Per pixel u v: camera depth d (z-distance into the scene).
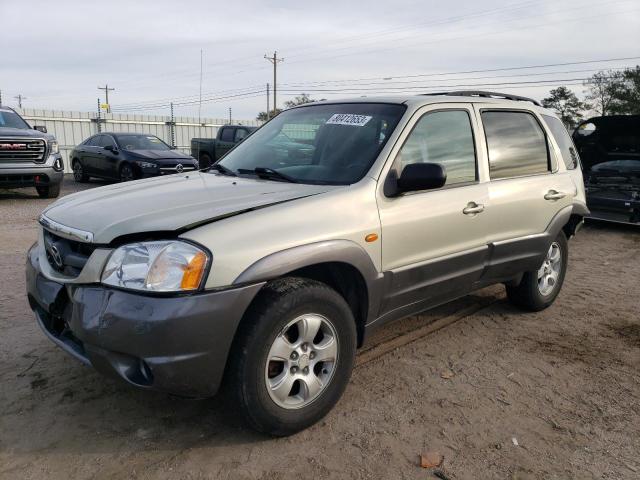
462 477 2.71
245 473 2.68
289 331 2.93
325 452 2.87
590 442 3.04
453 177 3.85
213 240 2.62
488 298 5.48
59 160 12.46
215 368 2.65
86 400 3.28
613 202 9.49
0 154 11.37
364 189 3.25
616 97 70.06
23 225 8.89
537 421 3.23
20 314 4.60
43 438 2.90
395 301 3.50
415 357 4.05
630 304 5.45
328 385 3.08
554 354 4.18
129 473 2.65
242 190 3.27
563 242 5.12
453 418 3.23
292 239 2.84
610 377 3.83
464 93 4.38
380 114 3.76
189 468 2.70
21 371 3.61
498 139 4.30
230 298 2.61
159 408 3.23
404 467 2.77
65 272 2.91
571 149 5.32
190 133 29.64
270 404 2.82
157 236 2.66
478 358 4.07
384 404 3.36
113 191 3.51
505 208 4.19
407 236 3.43
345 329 3.09
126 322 2.52
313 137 3.88
